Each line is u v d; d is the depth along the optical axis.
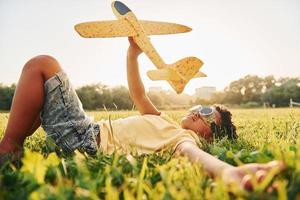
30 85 1.91
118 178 1.36
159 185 1.26
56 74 1.98
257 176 1.21
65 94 2.02
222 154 1.90
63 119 2.04
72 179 1.43
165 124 2.24
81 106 2.15
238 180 1.28
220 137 2.54
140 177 1.34
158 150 2.13
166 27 2.55
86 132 2.10
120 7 2.40
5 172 1.47
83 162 1.61
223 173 1.33
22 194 1.14
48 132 2.06
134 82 2.48
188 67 2.42
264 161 1.60
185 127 2.50
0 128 2.89
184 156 1.78
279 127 3.57
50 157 1.54
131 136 2.19
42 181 1.28
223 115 2.58
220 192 1.13
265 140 2.65
